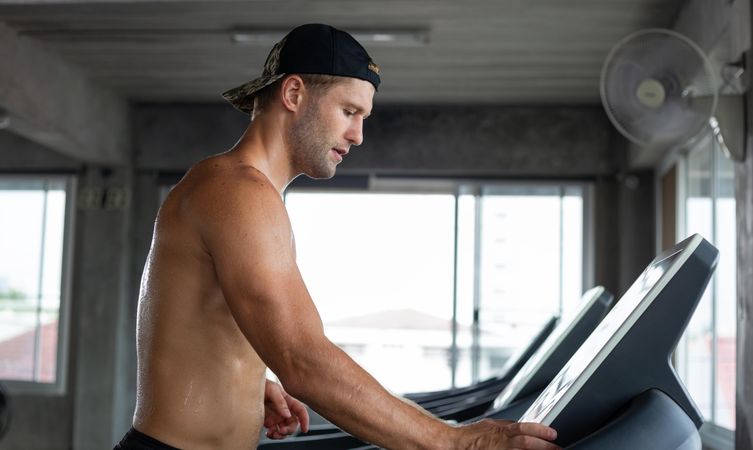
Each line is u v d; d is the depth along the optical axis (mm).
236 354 1318
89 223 8086
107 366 7965
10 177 8352
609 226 7699
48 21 5711
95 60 6652
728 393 4969
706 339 5562
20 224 8430
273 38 5699
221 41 6066
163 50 6336
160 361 1296
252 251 1186
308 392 1125
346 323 11719
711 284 5449
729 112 3330
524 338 7941
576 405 1151
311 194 8203
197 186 1281
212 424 1300
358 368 1131
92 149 7320
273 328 1153
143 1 5254
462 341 7992
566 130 7742
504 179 7812
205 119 8062
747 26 3221
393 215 11578
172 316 1293
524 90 7238
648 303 1162
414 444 1107
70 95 6801
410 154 7832
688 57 3488
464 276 8008
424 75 6859
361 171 7887
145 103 8078
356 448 1801
